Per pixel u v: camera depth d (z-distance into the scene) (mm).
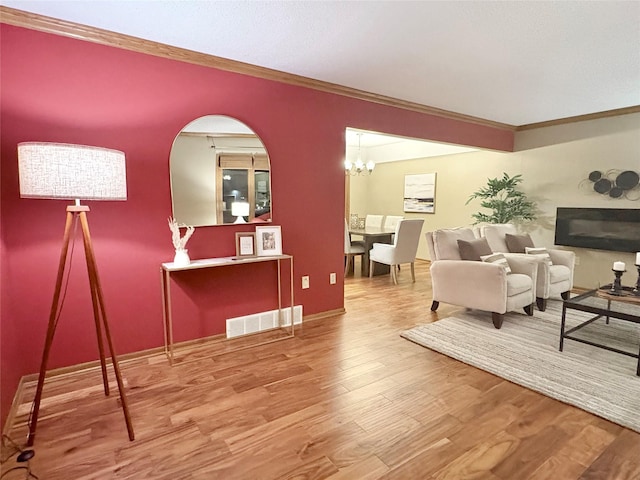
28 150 1661
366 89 3697
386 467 1654
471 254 3672
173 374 2525
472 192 6301
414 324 3529
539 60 2934
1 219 2109
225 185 3043
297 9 2133
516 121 5188
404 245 5215
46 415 2047
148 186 2703
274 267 3395
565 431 1906
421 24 2324
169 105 2738
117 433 1892
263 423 1975
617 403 2139
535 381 2396
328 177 3648
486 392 2289
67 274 2461
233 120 3033
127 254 2662
